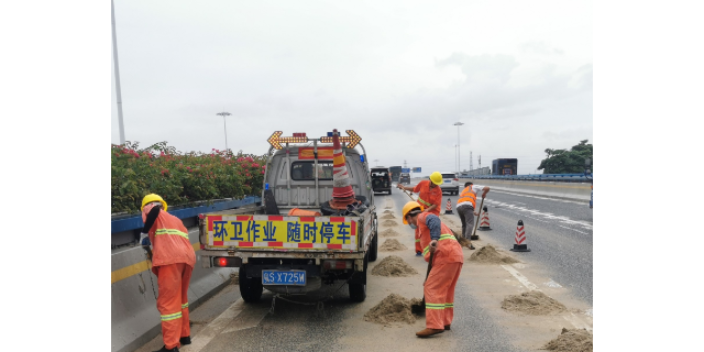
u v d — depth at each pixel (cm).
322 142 839
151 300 564
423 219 539
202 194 912
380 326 570
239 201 1134
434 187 963
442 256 524
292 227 575
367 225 645
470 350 489
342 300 696
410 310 607
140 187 656
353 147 845
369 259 991
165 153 912
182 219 795
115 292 503
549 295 698
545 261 955
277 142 826
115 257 513
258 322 596
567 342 476
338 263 572
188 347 509
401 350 493
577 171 6300
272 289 598
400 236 1445
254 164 1254
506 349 490
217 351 497
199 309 675
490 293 717
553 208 2269
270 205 816
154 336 536
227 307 681
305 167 867
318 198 862
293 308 658
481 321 584
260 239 580
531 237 1311
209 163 1080
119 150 665
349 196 775
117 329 484
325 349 499
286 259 605
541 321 577
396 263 897
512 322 577
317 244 572
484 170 8844
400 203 3159
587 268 875
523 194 3744
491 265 926
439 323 526
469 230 1198
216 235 589
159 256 473
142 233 470
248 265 602
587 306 636
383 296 712
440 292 529
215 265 591
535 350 486
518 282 781
